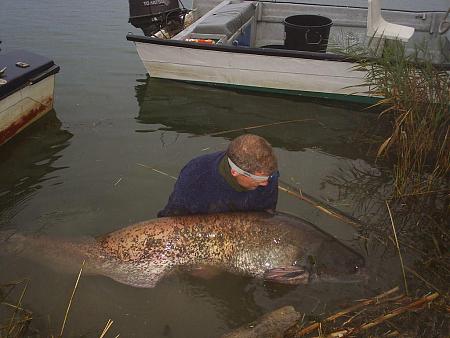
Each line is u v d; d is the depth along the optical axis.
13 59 3.53
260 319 1.84
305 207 2.56
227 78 4.11
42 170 2.93
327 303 1.95
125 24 5.73
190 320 1.89
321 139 3.43
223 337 1.78
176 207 2.04
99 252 2.03
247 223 1.97
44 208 2.57
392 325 1.86
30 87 3.38
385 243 2.33
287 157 3.16
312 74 3.87
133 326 1.86
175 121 3.62
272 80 4.01
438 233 2.45
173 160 3.05
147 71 4.29
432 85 3.13
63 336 1.81
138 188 2.75
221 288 2.02
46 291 1.97
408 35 3.64
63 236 2.18
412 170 2.95
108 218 2.49
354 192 2.78
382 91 3.31
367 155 3.20
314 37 3.98
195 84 4.24
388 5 6.20
